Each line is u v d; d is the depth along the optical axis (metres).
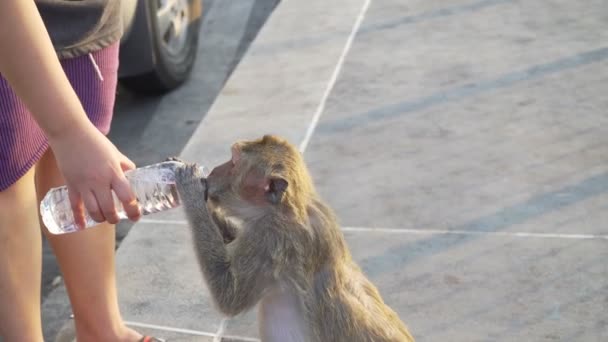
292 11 11.78
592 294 6.01
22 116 4.80
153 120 10.61
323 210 5.00
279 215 4.79
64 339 6.30
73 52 5.15
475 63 9.81
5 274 4.99
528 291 6.09
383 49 10.37
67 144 4.26
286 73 9.95
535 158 7.79
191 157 8.25
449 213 7.06
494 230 6.80
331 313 4.85
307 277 4.82
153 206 4.96
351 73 9.80
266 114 9.02
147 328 6.07
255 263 4.77
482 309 5.94
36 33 4.19
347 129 8.55
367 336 4.84
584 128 8.25
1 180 4.85
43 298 7.43
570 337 5.62
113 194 4.70
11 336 5.11
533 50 10.02
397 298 6.11
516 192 7.29
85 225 4.56
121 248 6.98
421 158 7.93
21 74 4.16
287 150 4.92
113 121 10.65
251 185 4.80
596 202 7.06
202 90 11.31
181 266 6.70
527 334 5.68
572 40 10.20
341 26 11.13
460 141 8.19
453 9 11.42
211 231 4.74
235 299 4.75
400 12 11.44
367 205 7.25
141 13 9.92
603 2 11.25
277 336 5.07
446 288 6.18
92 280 5.61
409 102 9.02
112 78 5.59
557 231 6.73
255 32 13.06
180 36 11.19
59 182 5.54
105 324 5.76
